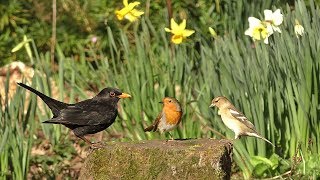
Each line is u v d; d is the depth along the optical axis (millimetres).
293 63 13422
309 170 13164
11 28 17906
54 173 13758
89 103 11523
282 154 13703
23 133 13328
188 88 14586
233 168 13641
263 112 13289
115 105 11602
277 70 13406
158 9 17797
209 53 14281
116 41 17734
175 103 11297
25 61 17641
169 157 10547
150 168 10578
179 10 17438
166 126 11352
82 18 18047
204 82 14469
